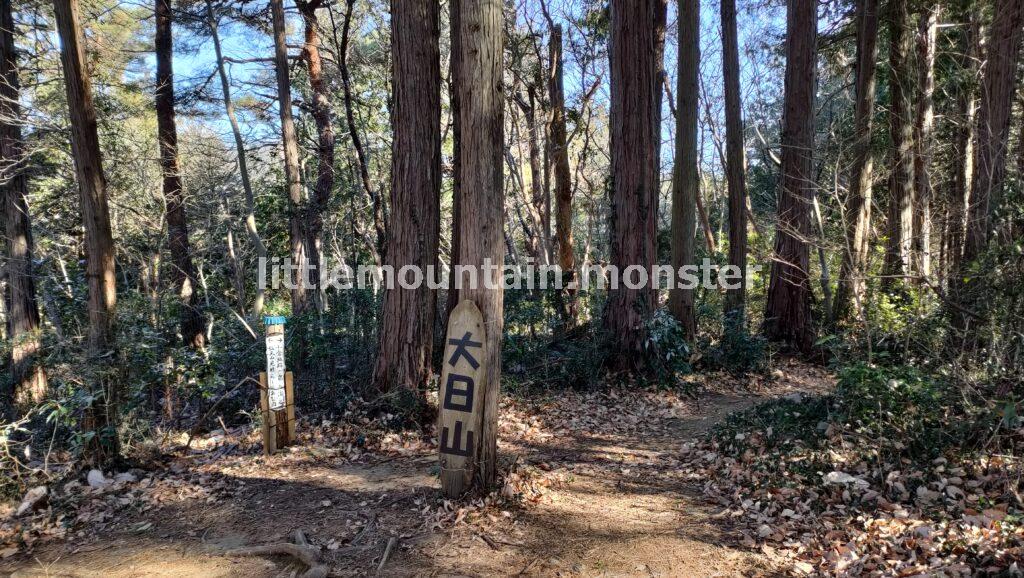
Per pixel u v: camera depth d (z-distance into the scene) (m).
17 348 10.68
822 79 21.59
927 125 12.24
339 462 6.57
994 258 5.44
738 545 4.35
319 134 17.20
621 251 10.55
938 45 13.90
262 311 14.01
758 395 10.05
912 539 4.01
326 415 7.96
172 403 8.76
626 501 5.35
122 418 6.16
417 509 5.07
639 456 6.86
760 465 5.59
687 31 11.63
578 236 27.94
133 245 14.59
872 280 7.68
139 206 14.98
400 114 7.88
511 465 5.77
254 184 19.31
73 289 10.29
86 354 5.86
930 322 6.16
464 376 4.93
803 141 12.40
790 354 12.79
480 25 4.47
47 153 12.75
